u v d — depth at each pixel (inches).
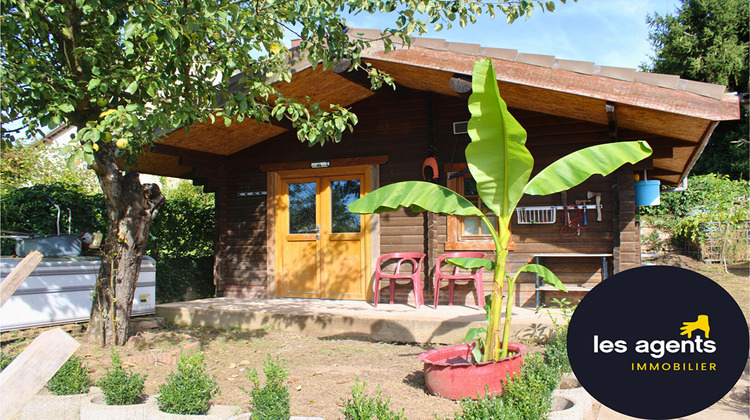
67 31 196.4
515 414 120.1
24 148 415.2
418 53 241.9
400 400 159.0
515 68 223.3
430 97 303.3
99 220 330.6
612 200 270.5
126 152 230.8
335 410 151.3
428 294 301.6
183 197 449.1
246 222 357.7
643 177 287.6
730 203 587.5
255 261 352.5
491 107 149.6
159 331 269.0
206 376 143.5
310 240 338.3
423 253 298.0
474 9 198.8
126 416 133.8
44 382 72.1
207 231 412.2
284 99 213.0
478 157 159.5
